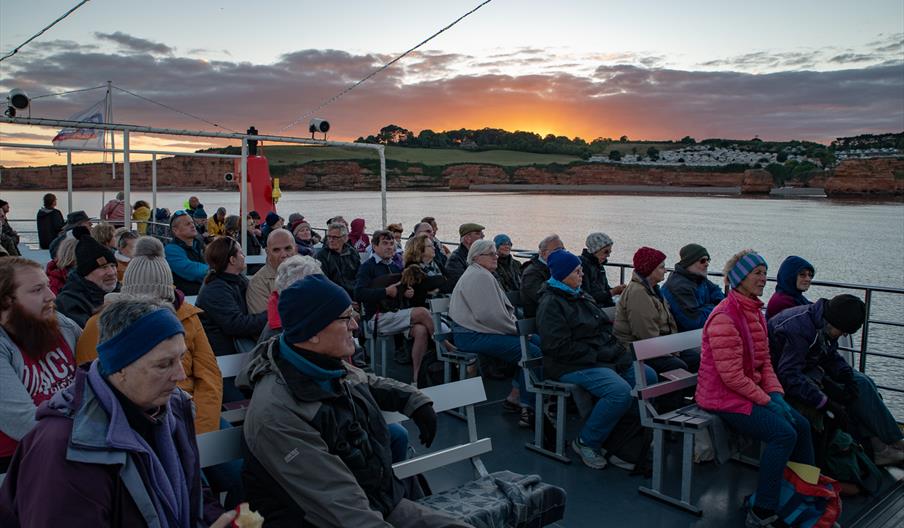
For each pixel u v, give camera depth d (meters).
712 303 6.16
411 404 2.96
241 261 4.48
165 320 1.83
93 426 1.71
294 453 2.28
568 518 3.87
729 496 4.20
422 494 3.16
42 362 2.72
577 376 4.63
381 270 6.88
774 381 4.14
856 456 4.33
